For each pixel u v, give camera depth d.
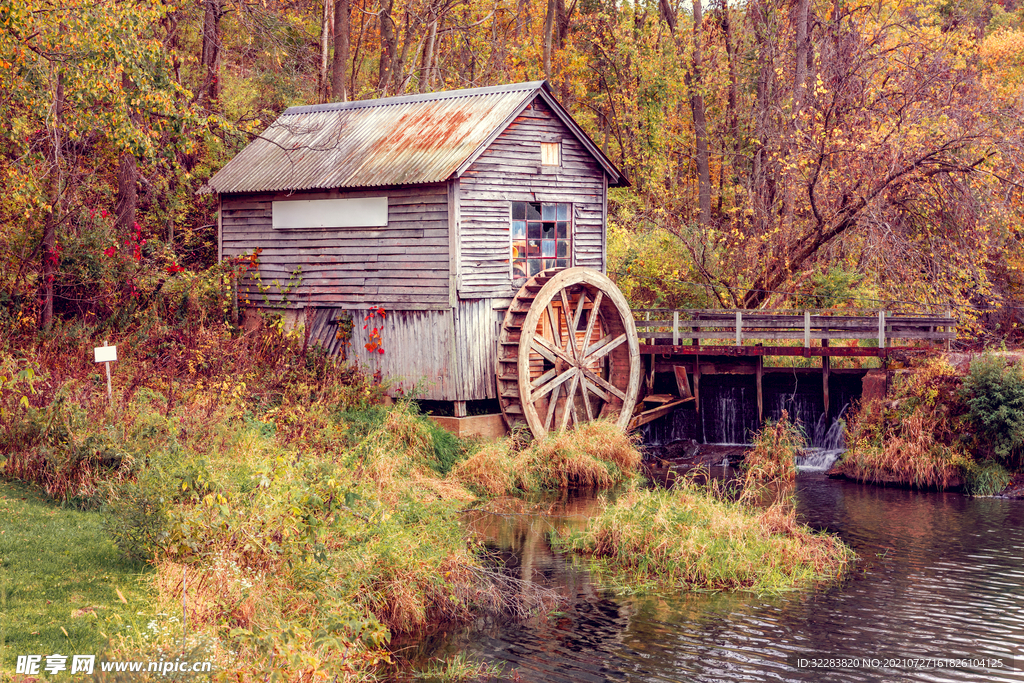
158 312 19.45
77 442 12.27
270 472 10.35
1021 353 20.48
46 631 7.87
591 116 37.84
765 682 9.24
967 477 18.20
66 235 18.25
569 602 11.48
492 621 10.80
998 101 26.11
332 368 19.17
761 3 33.44
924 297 24.00
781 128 30.09
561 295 21.03
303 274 21.00
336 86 27.55
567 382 22.16
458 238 19.02
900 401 19.58
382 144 20.59
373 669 9.23
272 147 22.28
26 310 17.36
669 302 27.98
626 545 13.02
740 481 19.02
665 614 11.12
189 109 19.42
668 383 24.95
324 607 9.01
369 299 20.09
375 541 10.64
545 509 16.20
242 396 16.39
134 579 9.17
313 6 34.22
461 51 37.16
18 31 14.77
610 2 36.53
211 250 23.89
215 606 8.56
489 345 19.91
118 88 16.19
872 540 14.56
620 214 30.86
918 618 11.09
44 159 17.02
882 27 26.67
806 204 26.17
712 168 39.88
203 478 10.03
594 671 9.45
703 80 33.72
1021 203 22.83
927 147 23.64
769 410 23.39
